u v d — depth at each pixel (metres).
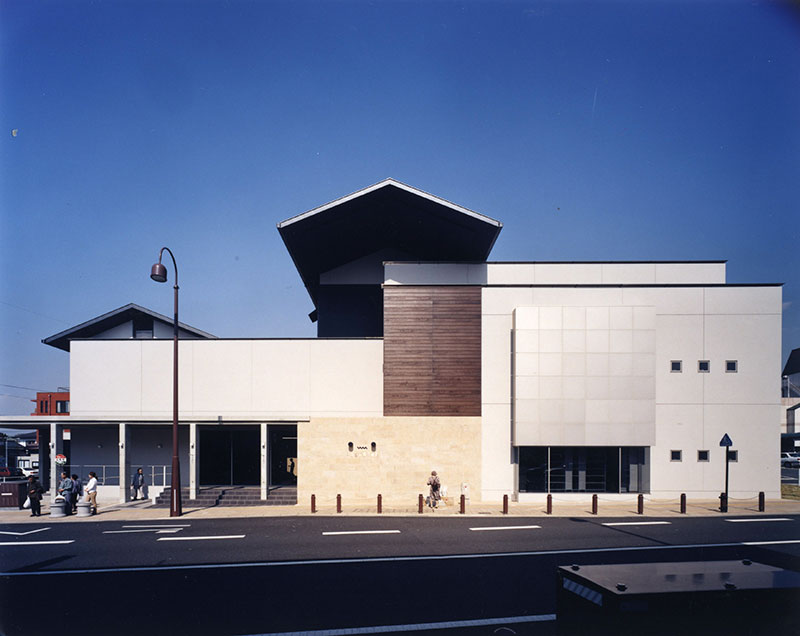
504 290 23.80
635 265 25.62
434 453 23.11
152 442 25.55
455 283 25.66
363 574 12.08
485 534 16.59
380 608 9.78
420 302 23.77
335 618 9.28
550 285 23.78
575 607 6.16
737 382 23.64
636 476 23.23
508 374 23.47
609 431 22.73
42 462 28.06
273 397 24.27
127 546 15.22
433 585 11.19
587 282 25.61
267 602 10.15
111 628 8.85
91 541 15.99
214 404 24.36
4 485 23.36
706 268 25.56
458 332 23.62
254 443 25.62
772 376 23.64
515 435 22.80
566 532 16.89
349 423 23.27
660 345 23.70
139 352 24.81
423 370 23.47
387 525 18.22
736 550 14.36
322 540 15.77
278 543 15.40
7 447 62.16
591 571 6.27
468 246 29.92
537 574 12.01
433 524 18.39
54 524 19.20
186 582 11.55
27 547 15.25
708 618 5.57
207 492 23.89
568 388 22.80
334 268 32.09
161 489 25.19
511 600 10.19
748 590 5.70
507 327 23.62
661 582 5.87
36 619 9.30
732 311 23.81
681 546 14.82
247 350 24.52
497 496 23.00
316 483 23.03
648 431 22.75
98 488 25.31
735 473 23.38
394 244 31.08
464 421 23.27
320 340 24.41
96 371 24.83
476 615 9.41
